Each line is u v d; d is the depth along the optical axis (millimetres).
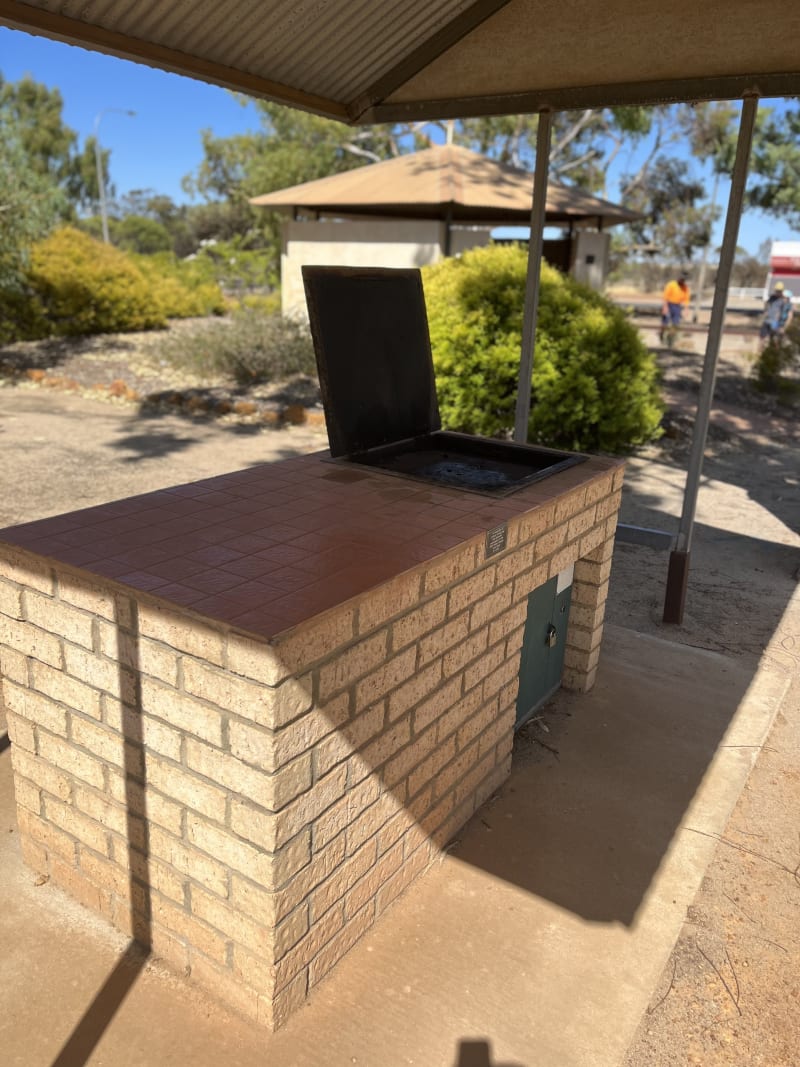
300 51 3693
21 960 2342
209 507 2740
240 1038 2135
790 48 3602
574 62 3973
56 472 7652
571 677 4004
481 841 2941
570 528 3281
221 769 1980
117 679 2143
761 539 6605
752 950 2533
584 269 16453
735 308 34406
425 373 3904
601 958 2447
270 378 12594
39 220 13242
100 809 2344
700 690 4082
